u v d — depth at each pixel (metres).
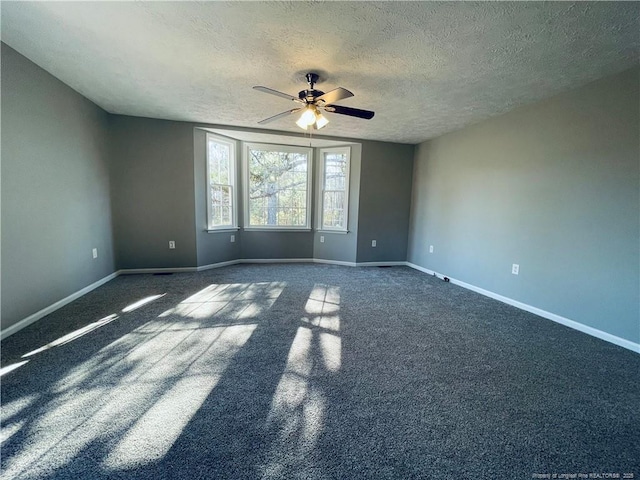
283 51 2.31
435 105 3.39
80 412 1.60
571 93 2.87
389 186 5.48
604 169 2.62
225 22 1.96
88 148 3.53
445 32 2.00
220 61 2.50
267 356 2.23
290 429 1.53
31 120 2.59
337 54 2.34
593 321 2.73
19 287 2.49
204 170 4.70
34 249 2.65
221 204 5.13
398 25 1.93
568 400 1.81
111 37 2.17
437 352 2.37
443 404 1.75
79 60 2.54
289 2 1.74
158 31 2.08
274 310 3.17
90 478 1.23
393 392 1.85
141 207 4.36
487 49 2.20
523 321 3.04
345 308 3.29
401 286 4.23
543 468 1.34
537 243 3.22
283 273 4.80
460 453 1.41
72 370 1.97
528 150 3.31
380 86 2.91
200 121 4.38
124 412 1.61
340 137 5.07
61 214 3.03
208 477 1.25
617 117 2.52
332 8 1.79
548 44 2.11
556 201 3.02
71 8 1.84
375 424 1.58
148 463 1.31
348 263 5.56
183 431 1.49
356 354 2.30
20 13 1.90
